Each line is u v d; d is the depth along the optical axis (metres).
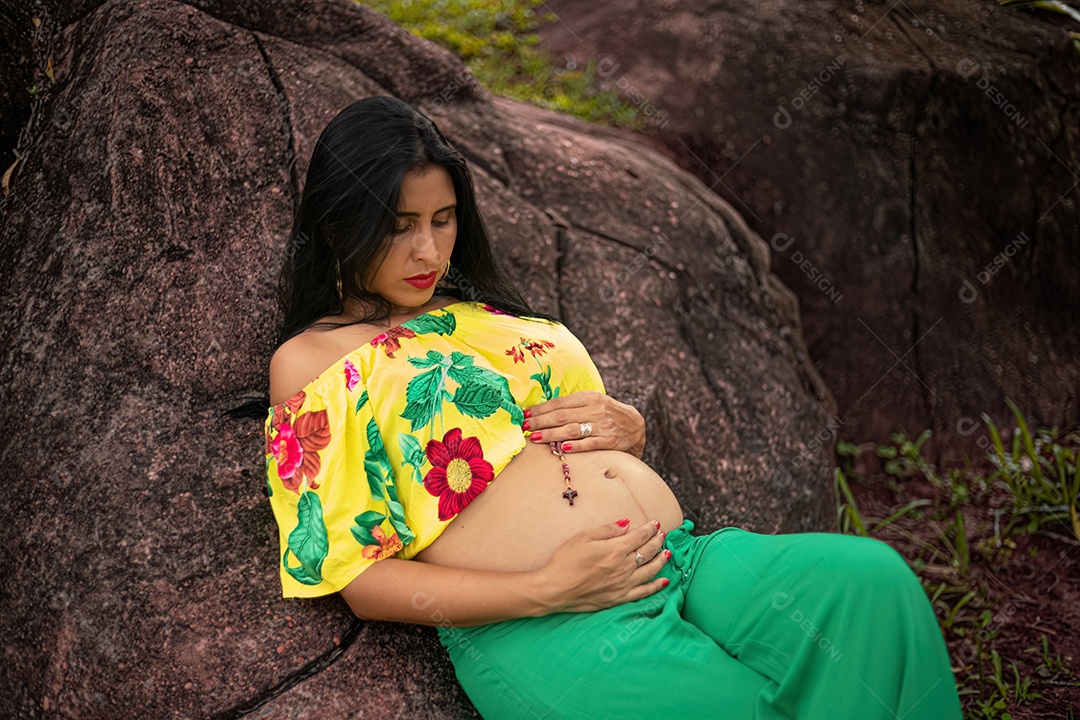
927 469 3.98
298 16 2.92
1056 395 4.16
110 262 2.38
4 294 2.45
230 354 2.42
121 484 2.19
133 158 2.45
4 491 2.23
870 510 3.85
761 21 4.32
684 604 2.05
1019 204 4.23
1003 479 3.89
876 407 4.09
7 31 2.76
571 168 3.46
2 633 2.16
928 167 4.16
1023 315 4.25
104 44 2.56
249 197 2.61
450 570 2.00
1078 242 4.30
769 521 3.13
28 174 2.61
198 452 2.28
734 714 1.83
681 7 4.50
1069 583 3.39
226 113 2.63
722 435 3.14
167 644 2.07
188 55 2.62
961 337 4.14
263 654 2.11
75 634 2.08
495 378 2.19
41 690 2.09
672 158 4.15
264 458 2.34
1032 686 2.95
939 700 1.76
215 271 2.48
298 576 2.03
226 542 2.21
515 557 2.04
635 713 1.87
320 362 2.14
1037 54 4.28
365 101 2.15
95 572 2.12
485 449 2.12
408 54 3.19
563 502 2.07
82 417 2.25
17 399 2.30
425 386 2.13
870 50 4.23
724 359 3.30
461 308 2.38
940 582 3.43
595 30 4.62
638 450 2.36
